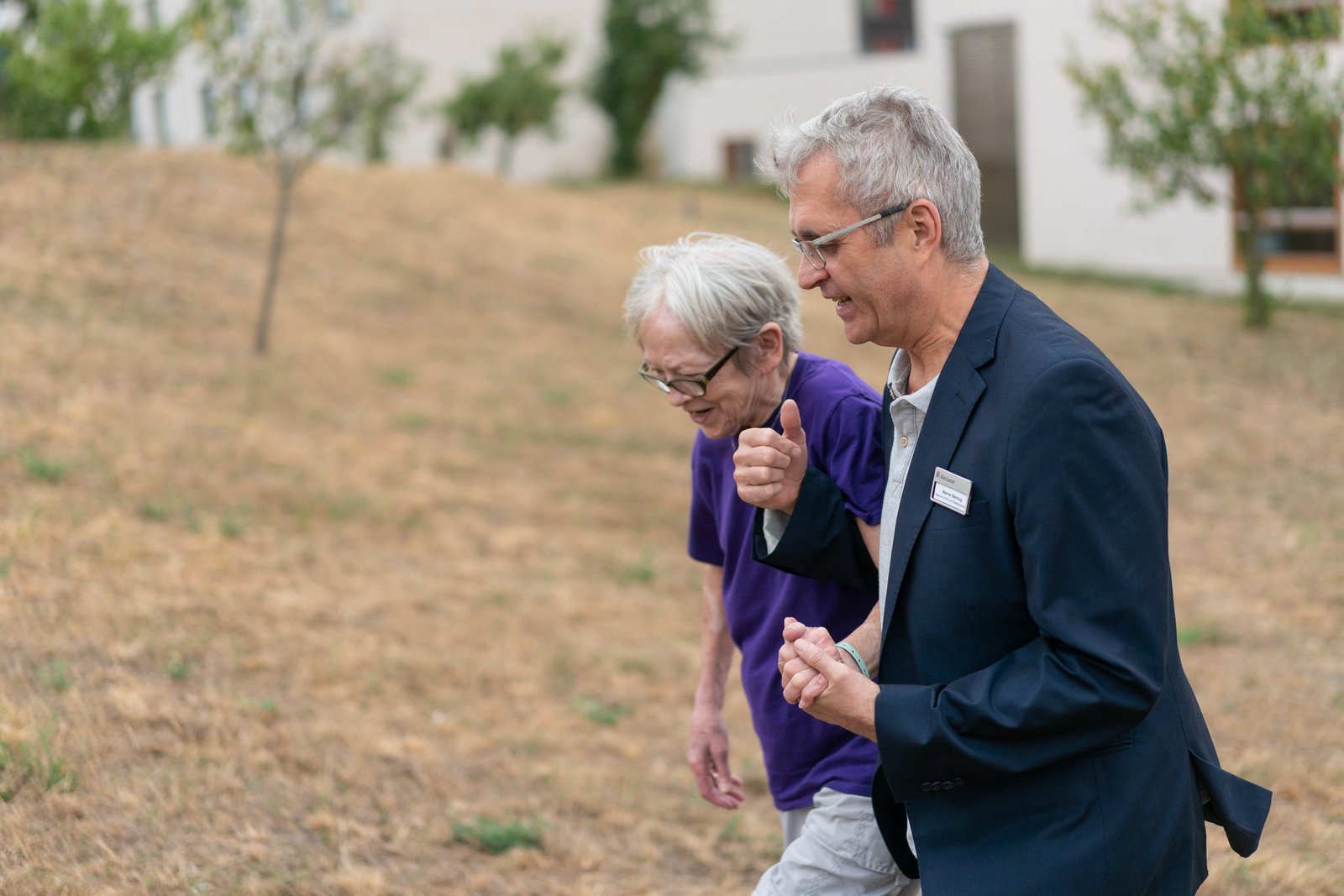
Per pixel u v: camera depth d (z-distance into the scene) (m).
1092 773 1.83
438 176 17.58
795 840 2.65
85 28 12.70
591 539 7.68
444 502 7.79
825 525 2.26
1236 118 12.97
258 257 11.88
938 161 1.93
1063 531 1.76
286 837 3.74
